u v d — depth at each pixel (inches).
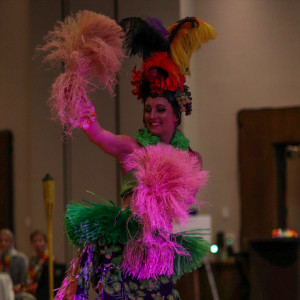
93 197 493.7
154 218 178.2
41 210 737.6
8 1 778.8
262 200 677.3
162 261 183.8
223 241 677.3
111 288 182.1
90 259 186.7
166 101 197.2
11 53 776.3
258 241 527.8
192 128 695.1
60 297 190.9
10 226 772.6
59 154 687.7
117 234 182.5
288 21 697.6
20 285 520.1
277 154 692.1
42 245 532.4
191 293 654.5
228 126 711.7
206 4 722.8
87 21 186.4
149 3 568.7
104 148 191.5
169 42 201.8
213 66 724.0
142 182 183.8
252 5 711.7
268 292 526.9
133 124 463.5
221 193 708.0
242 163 691.4
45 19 663.8
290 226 951.6
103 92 467.2
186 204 188.5
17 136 772.6
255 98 703.7
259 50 706.2
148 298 185.2
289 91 690.8
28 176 759.7
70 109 182.7
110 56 183.9
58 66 194.1
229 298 649.6
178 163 185.5
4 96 785.6
